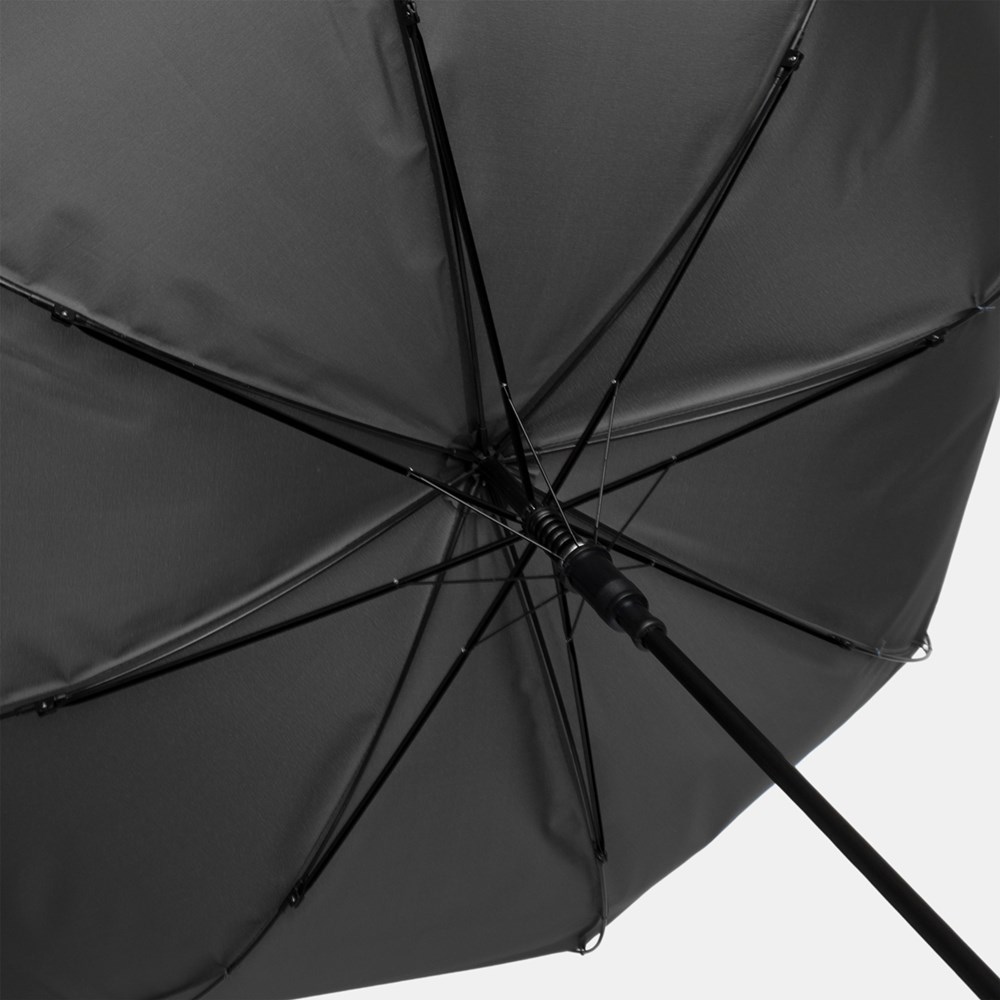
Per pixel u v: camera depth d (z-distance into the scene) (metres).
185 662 3.39
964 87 3.61
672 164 3.42
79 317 3.09
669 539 3.84
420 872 4.07
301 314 3.26
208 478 3.35
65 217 3.07
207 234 3.15
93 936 3.68
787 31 3.41
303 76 3.15
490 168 3.31
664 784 4.29
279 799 3.72
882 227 3.66
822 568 4.07
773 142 3.49
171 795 3.59
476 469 3.62
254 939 3.88
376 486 3.55
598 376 3.58
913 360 3.85
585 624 3.95
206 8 3.14
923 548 4.22
